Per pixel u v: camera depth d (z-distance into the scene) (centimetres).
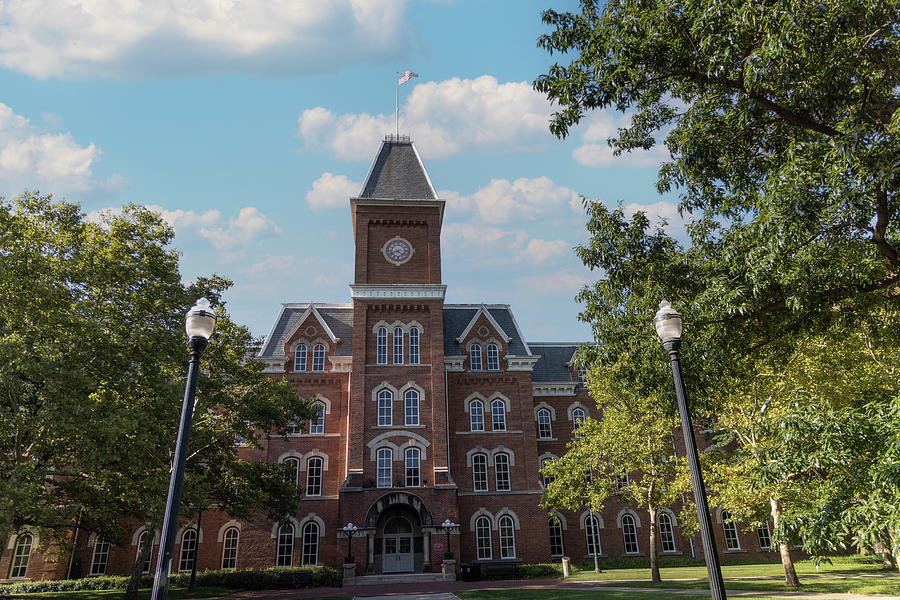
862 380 2238
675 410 1595
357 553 3722
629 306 1634
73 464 2239
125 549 3934
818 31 1120
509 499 4288
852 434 1075
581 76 1446
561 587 2828
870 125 1082
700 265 1526
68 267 2259
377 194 4703
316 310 4650
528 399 4581
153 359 2370
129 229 2619
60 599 2608
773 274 1246
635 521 4600
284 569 3609
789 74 1191
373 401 4175
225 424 2980
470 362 4669
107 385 2267
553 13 1502
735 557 4506
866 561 3797
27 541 3766
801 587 2308
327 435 4294
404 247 4594
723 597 1028
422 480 4000
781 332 1506
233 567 3997
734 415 2700
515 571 3747
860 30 1152
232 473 3038
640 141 1681
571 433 4875
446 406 4478
